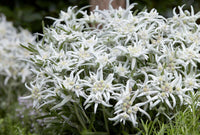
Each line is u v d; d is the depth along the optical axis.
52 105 0.88
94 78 0.80
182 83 0.84
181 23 0.88
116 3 1.10
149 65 0.85
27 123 1.02
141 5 1.15
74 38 0.87
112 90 0.80
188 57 0.84
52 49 0.86
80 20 0.94
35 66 0.88
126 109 0.79
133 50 0.82
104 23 0.94
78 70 0.85
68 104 0.83
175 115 0.81
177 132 0.79
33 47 0.88
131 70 0.83
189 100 0.83
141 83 0.82
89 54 0.84
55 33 0.88
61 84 0.81
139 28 0.86
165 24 0.88
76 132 0.86
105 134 0.83
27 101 1.09
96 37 0.88
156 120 0.80
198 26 0.88
